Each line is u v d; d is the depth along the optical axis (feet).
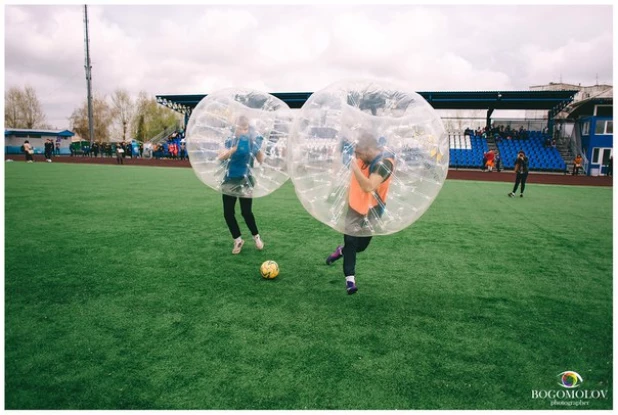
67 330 9.22
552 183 56.18
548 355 8.50
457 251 16.56
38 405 6.72
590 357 8.46
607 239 19.10
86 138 193.16
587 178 70.18
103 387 7.20
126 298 11.07
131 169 63.41
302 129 10.36
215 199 30.19
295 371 7.73
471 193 39.19
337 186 10.25
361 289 12.05
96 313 10.12
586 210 28.89
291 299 11.18
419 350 8.59
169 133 136.67
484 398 7.09
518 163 36.47
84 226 20.12
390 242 17.85
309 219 22.75
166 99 101.86
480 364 8.11
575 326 9.83
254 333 9.20
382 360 8.17
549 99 82.33
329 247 16.74
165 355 8.23
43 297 11.07
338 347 8.63
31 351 8.32
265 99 14.42
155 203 27.91
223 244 17.01
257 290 11.80
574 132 98.43
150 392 7.08
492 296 11.68
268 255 15.47
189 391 7.12
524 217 25.20
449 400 7.02
